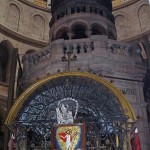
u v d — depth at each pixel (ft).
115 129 41.78
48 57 53.52
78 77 43.68
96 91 43.52
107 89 42.65
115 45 53.16
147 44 55.67
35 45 88.74
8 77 79.92
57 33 66.74
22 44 86.28
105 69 49.65
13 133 41.98
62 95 44.39
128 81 50.01
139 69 51.70
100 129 42.22
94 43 52.13
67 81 44.24
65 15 67.46
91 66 50.01
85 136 40.73
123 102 41.01
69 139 40.78
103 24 65.82
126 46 53.78
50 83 44.14
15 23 87.10
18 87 55.26
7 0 86.43
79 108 44.21
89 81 43.60
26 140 42.91
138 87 50.21
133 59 52.31
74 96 44.04
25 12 91.40
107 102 42.70
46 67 52.49
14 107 41.81
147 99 53.42
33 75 54.34
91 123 42.16
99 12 67.72
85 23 65.21
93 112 43.65
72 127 41.37
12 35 84.33
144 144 44.91
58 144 40.70
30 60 56.44
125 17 92.58
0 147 65.21
